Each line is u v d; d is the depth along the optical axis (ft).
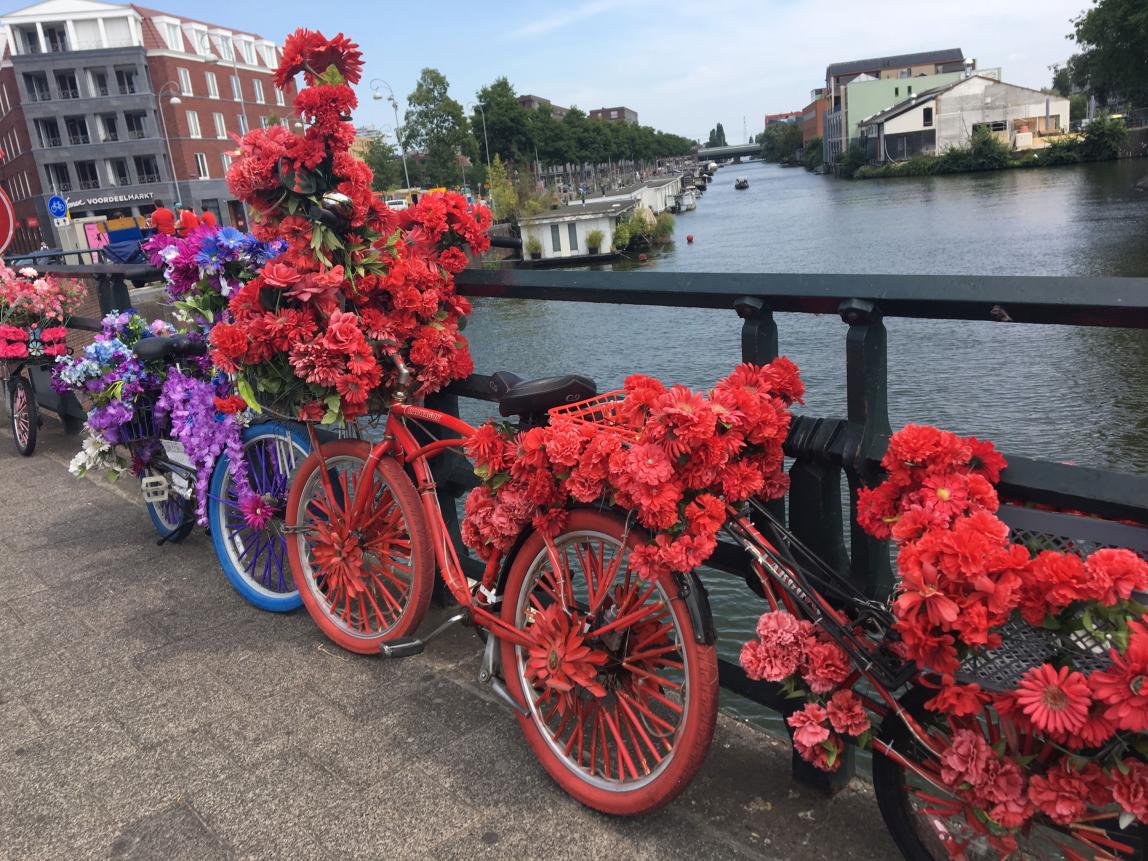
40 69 174.19
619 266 148.97
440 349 9.41
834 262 117.29
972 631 5.00
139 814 7.60
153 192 184.44
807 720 6.19
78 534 14.24
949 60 492.54
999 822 5.40
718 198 339.36
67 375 12.24
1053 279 5.41
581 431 6.60
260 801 7.64
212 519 11.58
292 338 8.34
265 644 10.35
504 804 7.40
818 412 47.85
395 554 9.95
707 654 6.31
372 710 8.85
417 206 9.37
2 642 10.84
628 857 6.72
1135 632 4.64
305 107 8.09
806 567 6.72
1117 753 4.93
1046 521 5.41
